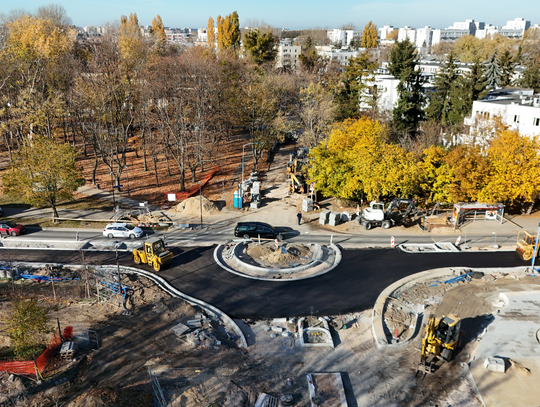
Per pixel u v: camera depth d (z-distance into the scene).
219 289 33.84
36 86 72.25
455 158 46.22
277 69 133.50
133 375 24.00
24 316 25.45
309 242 42.81
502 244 41.72
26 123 63.12
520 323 28.75
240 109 75.88
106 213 51.34
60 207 53.47
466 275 35.34
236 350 26.47
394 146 50.03
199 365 24.92
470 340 27.42
